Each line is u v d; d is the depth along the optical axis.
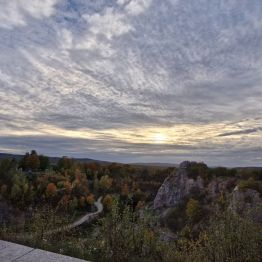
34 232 7.28
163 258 6.00
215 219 6.19
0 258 5.22
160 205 75.44
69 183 93.06
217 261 5.62
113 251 5.87
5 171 90.12
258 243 5.62
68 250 6.07
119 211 6.46
